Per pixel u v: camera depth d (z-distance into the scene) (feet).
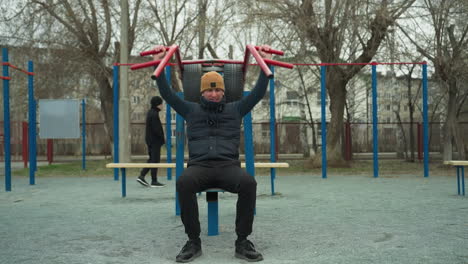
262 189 26.40
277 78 71.26
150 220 15.44
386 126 71.10
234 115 11.29
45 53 54.08
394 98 78.84
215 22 54.90
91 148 72.23
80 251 10.95
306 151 67.51
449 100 46.44
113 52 59.21
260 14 43.37
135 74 63.72
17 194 24.76
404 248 10.70
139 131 71.00
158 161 28.53
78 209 18.42
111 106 60.23
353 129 68.95
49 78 55.67
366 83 72.18
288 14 42.47
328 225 14.01
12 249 11.19
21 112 73.15
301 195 22.91
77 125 38.99
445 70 42.86
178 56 12.30
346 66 44.83
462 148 46.91
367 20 41.24
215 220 12.85
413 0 42.01
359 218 15.31
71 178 37.04
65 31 53.47
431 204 18.76
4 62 26.35
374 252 10.34
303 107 84.28
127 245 11.64
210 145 10.85
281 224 14.30
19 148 69.62
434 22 41.75
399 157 66.54
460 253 10.11
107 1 54.95
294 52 45.24
